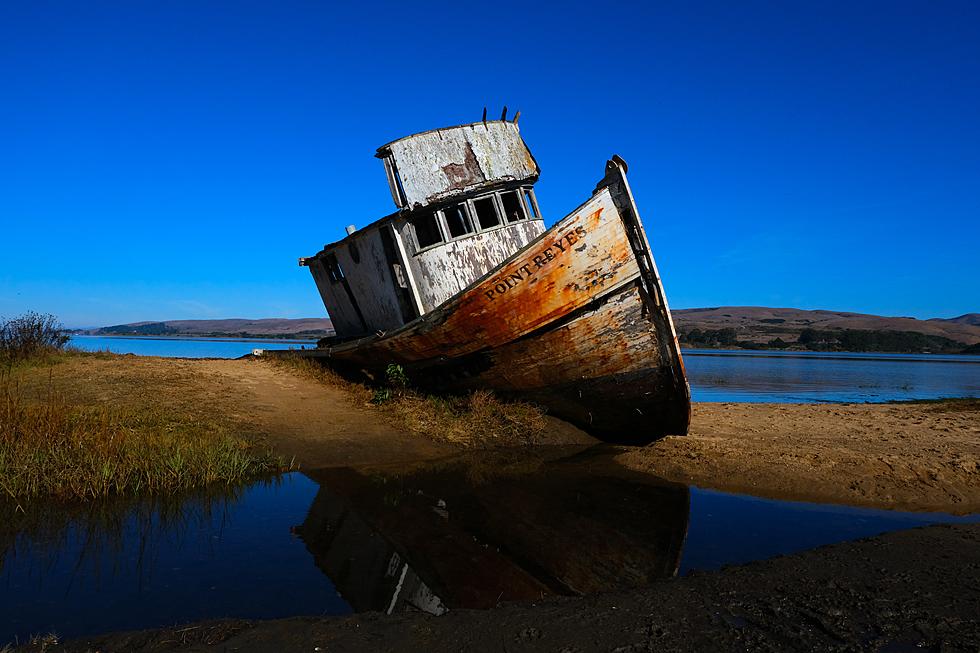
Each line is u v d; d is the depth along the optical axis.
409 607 4.07
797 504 6.70
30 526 5.55
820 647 3.17
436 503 6.61
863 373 30.47
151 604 4.02
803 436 10.03
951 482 7.27
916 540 4.98
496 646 3.26
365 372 12.56
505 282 9.18
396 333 10.42
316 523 5.88
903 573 4.21
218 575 4.56
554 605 3.85
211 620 3.62
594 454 9.23
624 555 5.12
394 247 11.53
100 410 8.60
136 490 6.62
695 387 21.75
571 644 3.26
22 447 6.81
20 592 4.16
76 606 3.96
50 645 3.29
